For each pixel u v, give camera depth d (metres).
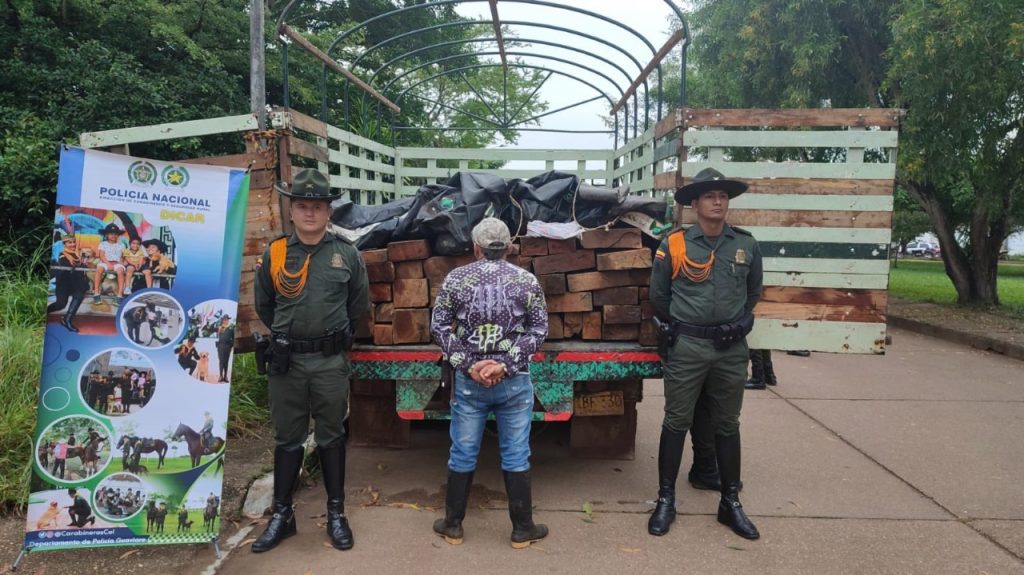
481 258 3.15
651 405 5.87
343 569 2.93
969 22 7.88
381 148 6.81
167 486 2.96
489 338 2.98
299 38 4.60
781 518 3.50
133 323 2.92
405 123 14.80
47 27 9.73
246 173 3.03
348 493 3.77
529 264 3.67
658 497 3.52
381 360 3.66
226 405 3.01
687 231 3.27
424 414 3.74
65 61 9.01
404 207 3.97
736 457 3.36
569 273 3.69
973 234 12.05
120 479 2.92
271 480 3.70
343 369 3.09
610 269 3.58
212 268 2.99
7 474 3.53
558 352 3.62
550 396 3.68
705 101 13.95
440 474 4.05
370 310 3.72
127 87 8.83
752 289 3.31
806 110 3.61
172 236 2.95
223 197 3.00
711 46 12.73
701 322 3.21
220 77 10.81
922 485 3.97
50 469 2.86
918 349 8.71
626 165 6.12
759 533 3.30
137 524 2.94
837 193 3.60
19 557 2.86
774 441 4.80
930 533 3.33
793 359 7.93
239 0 11.79
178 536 2.97
